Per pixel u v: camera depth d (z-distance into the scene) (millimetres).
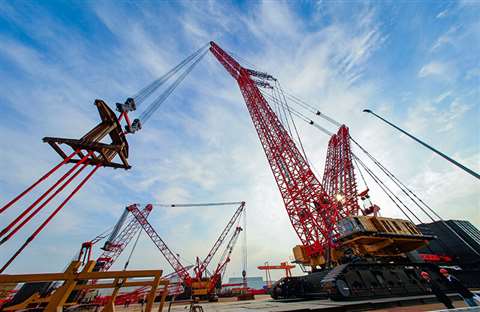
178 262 55562
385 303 11742
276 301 18312
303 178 30906
